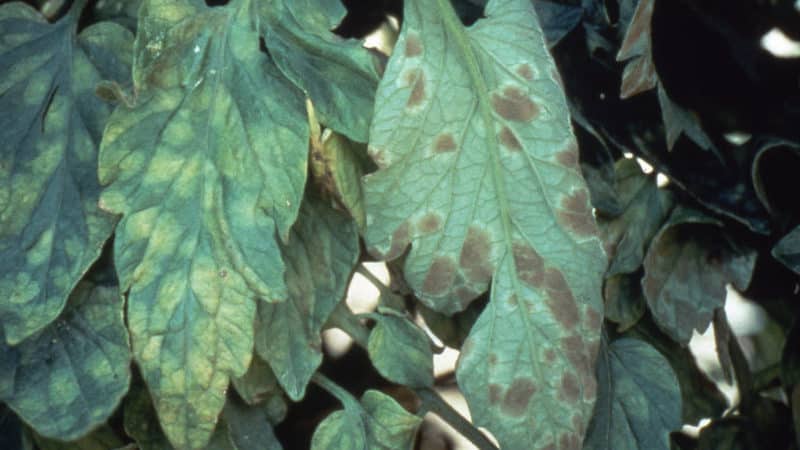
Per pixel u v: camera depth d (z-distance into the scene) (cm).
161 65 33
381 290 38
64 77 35
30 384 34
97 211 34
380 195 34
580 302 35
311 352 35
